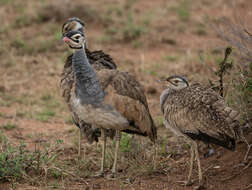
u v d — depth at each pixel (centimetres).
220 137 1153
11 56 2545
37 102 2041
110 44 2842
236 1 3362
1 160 1312
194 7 3516
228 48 1460
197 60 2406
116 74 1316
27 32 2955
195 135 1192
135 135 1559
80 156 1498
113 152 1488
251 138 1372
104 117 1288
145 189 1235
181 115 1194
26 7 3300
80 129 1423
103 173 1350
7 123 1770
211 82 1522
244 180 1227
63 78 1455
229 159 1346
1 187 1255
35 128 1756
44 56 2612
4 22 3058
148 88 2141
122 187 1251
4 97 2073
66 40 1255
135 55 2688
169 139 1599
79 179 1312
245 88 1411
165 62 2538
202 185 1209
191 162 1246
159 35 2991
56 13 3158
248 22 2445
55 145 1525
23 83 2253
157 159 1435
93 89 1268
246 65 1441
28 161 1343
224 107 1166
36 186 1262
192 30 3084
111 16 3253
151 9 3500
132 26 2992
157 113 1881
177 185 1252
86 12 3183
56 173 1326
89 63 1411
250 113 1422
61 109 1980
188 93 1215
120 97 1284
